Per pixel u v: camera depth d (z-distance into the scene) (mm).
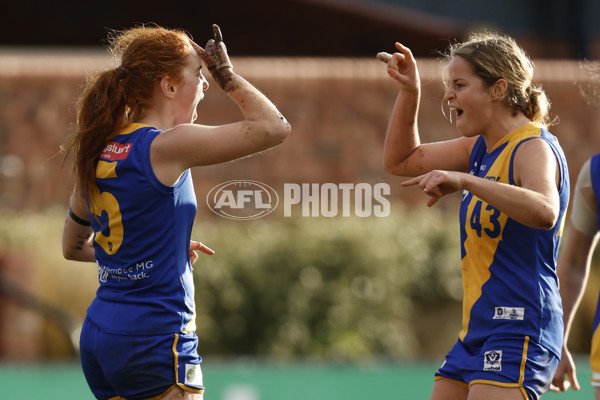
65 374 23438
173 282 12156
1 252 32594
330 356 31953
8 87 38125
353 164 38000
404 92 14156
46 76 38469
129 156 12062
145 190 11969
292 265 32875
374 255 33125
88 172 12281
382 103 38875
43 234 33562
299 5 55562
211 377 22906
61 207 36312
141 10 56281
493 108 12828
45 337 32062
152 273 12070
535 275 12578
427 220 34938
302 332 32469
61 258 32781
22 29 55562
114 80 12445
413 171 14555
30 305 31688
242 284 32594
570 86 38938
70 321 31562
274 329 32344
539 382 12539
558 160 12469
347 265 33031
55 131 38031
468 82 12812
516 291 12500
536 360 12461
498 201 11453
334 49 56875
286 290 32594
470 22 62594
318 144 38031
